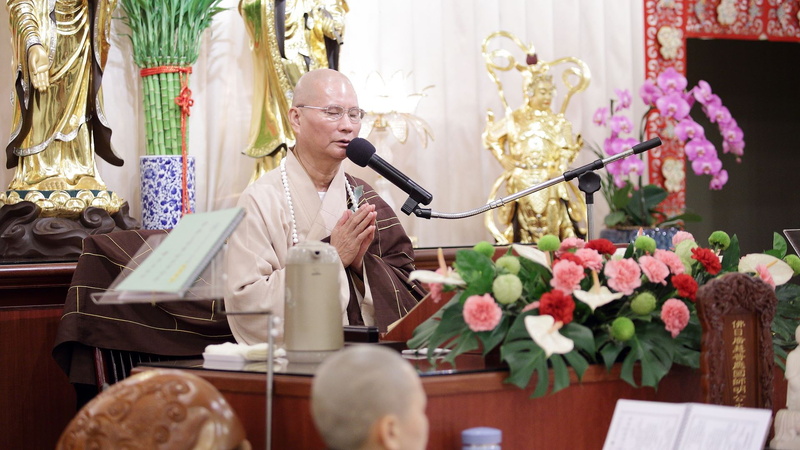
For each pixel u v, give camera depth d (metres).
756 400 2.77
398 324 3.27
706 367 2.63
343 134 4.27
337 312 2.85
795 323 3.19
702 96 5.89
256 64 5.23
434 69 5.93
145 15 5.04
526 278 2.79
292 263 2.84
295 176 4.32
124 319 4.03
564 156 5.58
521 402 2.59
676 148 6.46
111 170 5.25
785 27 6.77
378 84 5.25
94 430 2.27
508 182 5.58
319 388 1.90
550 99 5.60
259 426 2.58
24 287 4.39
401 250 4.42
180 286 2.30
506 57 5.67
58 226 4.56
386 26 5.83
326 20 5.11
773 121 7.47
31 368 4.47
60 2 4.69
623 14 6.38
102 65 4.85
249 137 5.24
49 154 4.70
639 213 5.80
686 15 6.53
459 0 6.00
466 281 2.72
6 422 4.43
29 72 4.59
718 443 2.36
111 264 4.04
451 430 2.50
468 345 2.65
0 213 4.55
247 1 5.15
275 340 3.06
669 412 2.42
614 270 2.71
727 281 2.68
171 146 5.02
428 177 5.92
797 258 3.23
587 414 2.67
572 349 2.63
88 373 3.98
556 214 5.52
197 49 5.18
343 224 4.02
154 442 2.26
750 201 7.39
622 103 5.93
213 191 5.46
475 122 6.03
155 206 4.93
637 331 2.77
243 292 3.90
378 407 1.85
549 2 6.20
